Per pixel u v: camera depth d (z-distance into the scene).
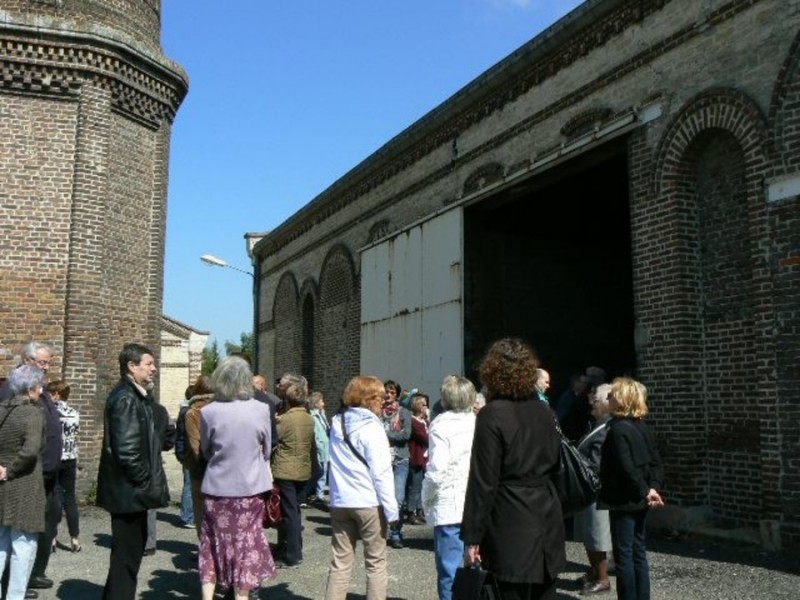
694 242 9.70
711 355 9.43
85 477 12.75
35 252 12.90
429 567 8.02
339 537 5.92
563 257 16.00
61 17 13.29
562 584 7.13
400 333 16.62
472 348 14.55
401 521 9.18
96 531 10.38
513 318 15.19
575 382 10.23
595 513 6.75
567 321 15.84
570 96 11.91
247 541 5.71
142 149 14.52
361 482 5.81
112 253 13.67
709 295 9.52
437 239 15.35
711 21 9.35
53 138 13.17
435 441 5.71
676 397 9.48
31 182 12.98
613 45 11.03
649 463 5.82
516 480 4.15
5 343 12.55
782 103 8.38
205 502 5.81
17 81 12.97
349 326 20.12
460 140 15.18
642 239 10.20
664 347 9.72
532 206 15.64
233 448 5.79
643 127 10.31
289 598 6.84
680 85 9.77
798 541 7.81
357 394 6.04
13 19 12.77
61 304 12.93
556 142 12.23
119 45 13.52
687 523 9.09
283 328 25.98
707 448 9.37
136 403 5.67
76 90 13.33
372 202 19.23
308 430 8.35
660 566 7.55
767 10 8.64
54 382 8.74
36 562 7.10
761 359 8.44
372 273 18.19
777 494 8.14
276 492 7.04
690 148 9.62
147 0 14.77
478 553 4.44
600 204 16.05
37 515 5.86
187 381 37.44
